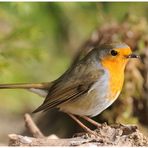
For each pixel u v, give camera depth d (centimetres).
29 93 1819
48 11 1833
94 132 1172
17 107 1805
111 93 1273
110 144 1131
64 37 1906
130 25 1614
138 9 1864
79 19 1895
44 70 1839
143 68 1566
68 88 1270
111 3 1864
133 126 1162
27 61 1534
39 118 1648
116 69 1270
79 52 1612
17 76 1573
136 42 1584
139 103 1548
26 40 1520
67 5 1825
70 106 1276
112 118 1516
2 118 1875
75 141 1136
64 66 1895
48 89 1297
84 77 1270
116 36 1591
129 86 1541
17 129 1855
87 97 1269
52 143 1123
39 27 1577
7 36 1516
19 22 1705
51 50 1895
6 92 1784
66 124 1600
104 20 1672
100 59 1277
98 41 1593
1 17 1689
